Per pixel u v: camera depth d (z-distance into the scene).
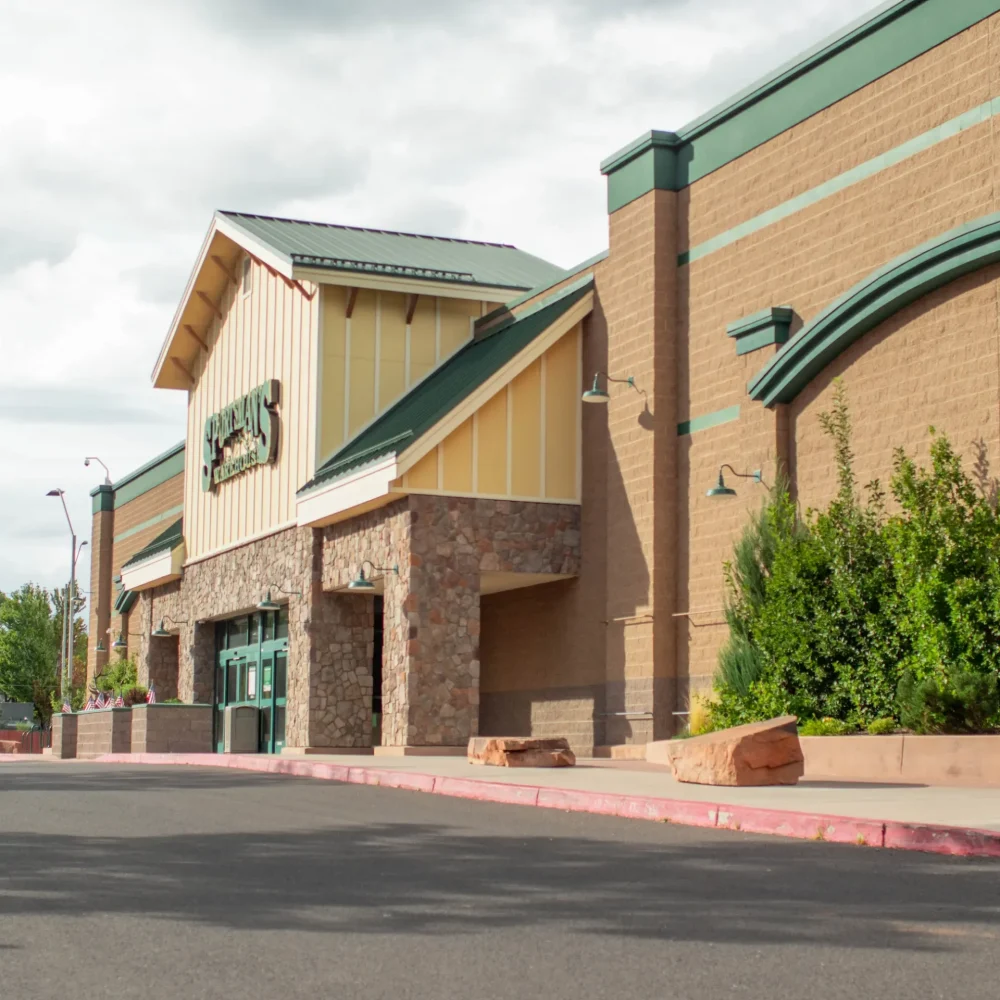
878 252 22.05
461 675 27.64
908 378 21.33
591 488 28.45
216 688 39.44
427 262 34.78
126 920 8.09
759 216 24.64
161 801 16.42
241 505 36.69
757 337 24.09
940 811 13.16
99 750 39.12
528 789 16.47
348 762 22.84
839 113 23.03
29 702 71.50
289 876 9.88
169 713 35.03
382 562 28.80
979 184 20.34
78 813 14.83
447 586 27.73
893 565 20.11
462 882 9.55
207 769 24.61
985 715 17.91
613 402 27.59
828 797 14.84
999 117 20.11
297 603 32.44
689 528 25.75
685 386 26.14
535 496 28.53
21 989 6.37
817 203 23.34
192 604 40.00
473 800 16.77
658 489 26.08
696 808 13.83
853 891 9.08
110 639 54.72
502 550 28.17
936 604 18.77
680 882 9.51
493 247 39.12
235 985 6.44
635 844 11.83
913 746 17.92
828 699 20.53
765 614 21.44
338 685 31.50
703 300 25.83
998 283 19.92
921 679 18.97
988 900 8.70
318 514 30.69
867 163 22.39
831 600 20.73
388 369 32.94
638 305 26.94
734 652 22.31
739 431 24.53
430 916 8.18
